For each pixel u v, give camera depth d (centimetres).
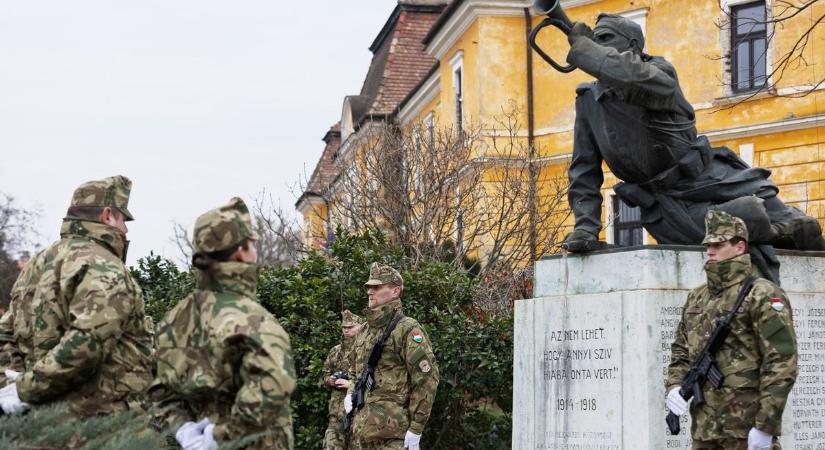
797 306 809
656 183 822
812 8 2684
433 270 1178
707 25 2839
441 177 1906
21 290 616
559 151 3014
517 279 1650
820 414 798
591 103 843
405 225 1867
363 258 1191
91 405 570
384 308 880
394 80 4103
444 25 3300
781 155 2742
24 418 499
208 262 489
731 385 635
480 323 1170
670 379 678
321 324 1116
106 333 558
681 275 777
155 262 1255
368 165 2128
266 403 459
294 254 2098
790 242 840
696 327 659
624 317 771
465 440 1177
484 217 2211
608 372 779
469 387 1135
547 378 828
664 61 820
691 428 675
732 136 2806
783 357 621
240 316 476
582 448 790
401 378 871
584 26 820
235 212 495
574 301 812
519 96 3092
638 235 2830
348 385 925
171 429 482
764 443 618
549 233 2033
